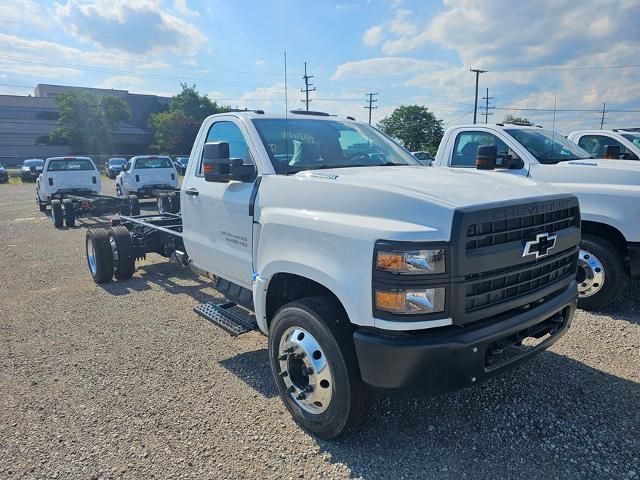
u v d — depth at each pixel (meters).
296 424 3.44
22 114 84.00
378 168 3.95
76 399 3.86
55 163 16.53
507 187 3.19
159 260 8.93
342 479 2.88
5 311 6.10
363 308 2.75
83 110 75.81
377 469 2.95
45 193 16.34
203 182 4.68
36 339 5.14
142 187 18.66
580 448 3.10
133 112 99.94
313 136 4.34
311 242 3.11
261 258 3.59
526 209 2.95
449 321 2.66
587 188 5.49
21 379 4.23
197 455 3.12
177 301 6.39
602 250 5.34
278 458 3.07
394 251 2.62
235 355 4.64
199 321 5.59
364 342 2.78
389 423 3.42
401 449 3.13
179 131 76.62
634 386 3.86
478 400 3.69
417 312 2.62
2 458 3.13
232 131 4.45
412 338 2.69
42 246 10.70
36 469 3.02
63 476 2.95
